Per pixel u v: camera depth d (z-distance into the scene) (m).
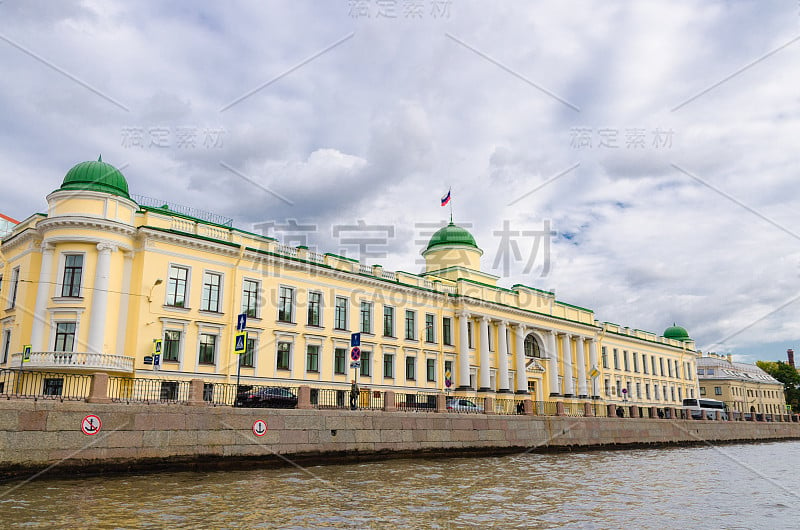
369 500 17.59
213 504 16.08
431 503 17.38
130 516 14.32
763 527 15.25
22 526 13.16
